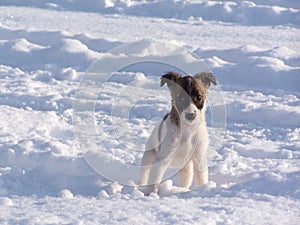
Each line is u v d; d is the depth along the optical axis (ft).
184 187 28.84
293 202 24.57
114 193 27.84
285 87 51.60
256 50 60.03
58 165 31.22
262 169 30.81
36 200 25.76
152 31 75.61
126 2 96.02
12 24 79.92
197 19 86.58
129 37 70.18
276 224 21.58
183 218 21.85
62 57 59.93
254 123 42.06
